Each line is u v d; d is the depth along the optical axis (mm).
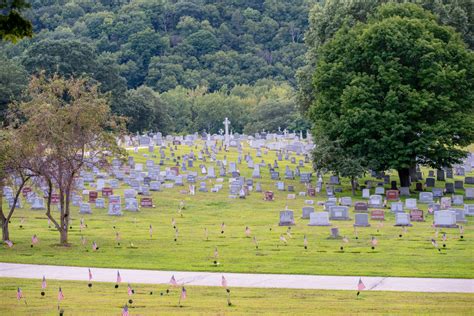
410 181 136000
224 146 170500
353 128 124000
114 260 69875
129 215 102500
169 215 102938
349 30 132625
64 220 79250
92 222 96250
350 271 63594
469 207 102312
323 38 147250
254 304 51375
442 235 83625
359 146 124938
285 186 129500
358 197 118938
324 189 128250
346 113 124875
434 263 67062
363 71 130500
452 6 142750
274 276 61844
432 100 122000
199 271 64375
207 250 75062
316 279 60500
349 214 101000
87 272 64188
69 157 79438
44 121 78000
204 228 91438
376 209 102750
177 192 121125
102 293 55219
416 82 126875
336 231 82250
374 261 68250
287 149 172000
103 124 83875
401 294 54750
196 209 108188
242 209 108312
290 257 70562
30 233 87188
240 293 55188
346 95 124000
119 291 56062
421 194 115250
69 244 78625
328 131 126438
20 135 78375
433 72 123438
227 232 87812
